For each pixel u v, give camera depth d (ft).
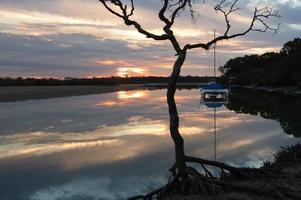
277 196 36.24
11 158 64.44
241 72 558.56
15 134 89.76
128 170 55.67
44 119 121.80
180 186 40.52
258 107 177.37
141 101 220.02
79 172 55.06
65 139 83.25
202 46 44.93
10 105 176.86
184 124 108.58
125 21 44.86
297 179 42.34
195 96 279.69
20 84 507.30
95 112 147.02
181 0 45.03
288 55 423.64
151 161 61.21
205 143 76.28
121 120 119.96
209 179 39.73
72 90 367.25
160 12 44.57
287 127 102.32
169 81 42.63
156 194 40.50
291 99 237.45
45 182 50.11
